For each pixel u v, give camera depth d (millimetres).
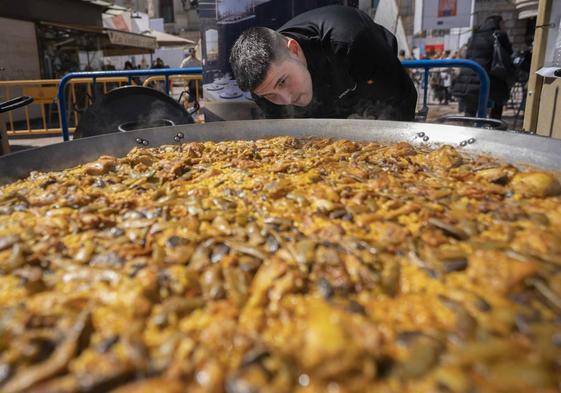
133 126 2736
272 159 1810
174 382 604
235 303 785
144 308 751
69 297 803
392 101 3049
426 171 1622
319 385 609
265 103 3480
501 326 691
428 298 784
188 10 26719
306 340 656
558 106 3465
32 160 1679
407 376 614
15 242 1014
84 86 7711
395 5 4215
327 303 775
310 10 3398
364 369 615
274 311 766
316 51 3014
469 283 814
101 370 625
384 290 811
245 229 1080
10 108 2064
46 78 11352
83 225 1115
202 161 1804
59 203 1285
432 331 692
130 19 15383
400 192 1318
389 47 2975
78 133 2656
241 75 3115
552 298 731
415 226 1070
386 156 1786
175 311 750
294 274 832
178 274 843
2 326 719
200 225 1117
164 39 16406
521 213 1128
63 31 11961
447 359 630
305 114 3387
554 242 937
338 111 3260
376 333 663
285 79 3029
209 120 3879
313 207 1228
